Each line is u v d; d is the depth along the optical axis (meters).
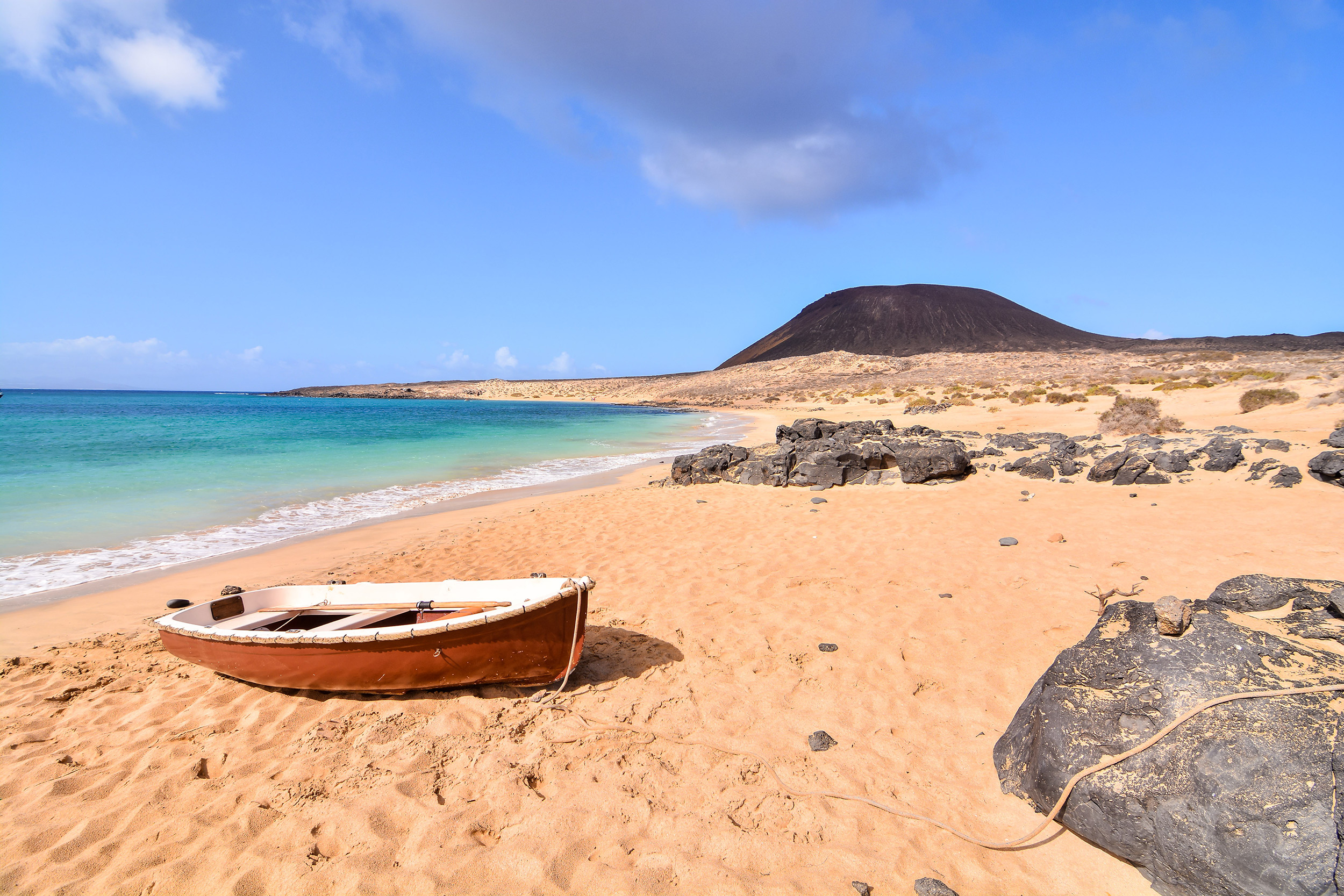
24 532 11.96
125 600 8.44
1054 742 3.92
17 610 8.07
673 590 8.03
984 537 9.52
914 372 84.44
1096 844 3.62
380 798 4.12
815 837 3.77
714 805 4.04
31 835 3.86
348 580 9.13
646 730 4.90
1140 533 9.03
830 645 6.14
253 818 3.97
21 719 5.29
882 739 4.70
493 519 13.06
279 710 5.38
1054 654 5.71
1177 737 3.50
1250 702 3.44
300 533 12.16
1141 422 17.52
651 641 6.53
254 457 23.31
